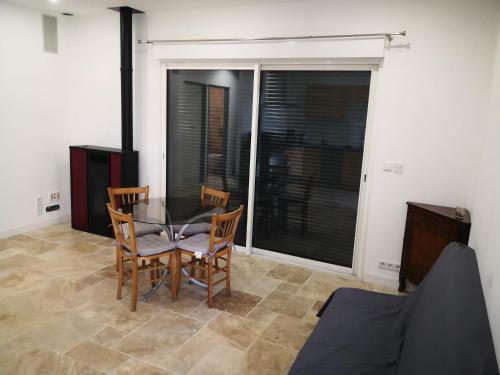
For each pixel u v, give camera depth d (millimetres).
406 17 3301
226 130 4344
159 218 3254
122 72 4445
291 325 2982
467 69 3172
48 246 4340
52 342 2621
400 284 3555
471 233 2760
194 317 3039
